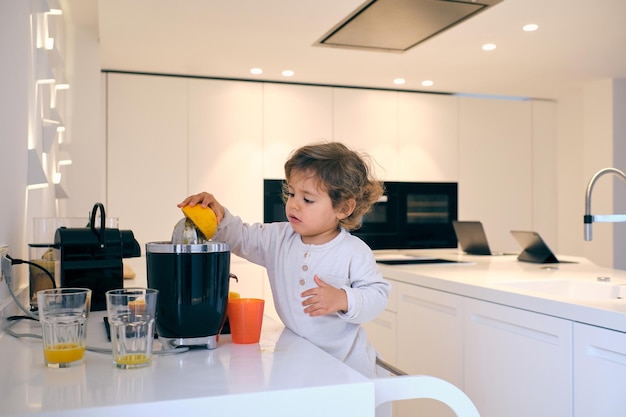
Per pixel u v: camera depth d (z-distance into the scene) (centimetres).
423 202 447
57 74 232
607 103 418
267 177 412
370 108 435
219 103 403
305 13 266
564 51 336
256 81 411
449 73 390
